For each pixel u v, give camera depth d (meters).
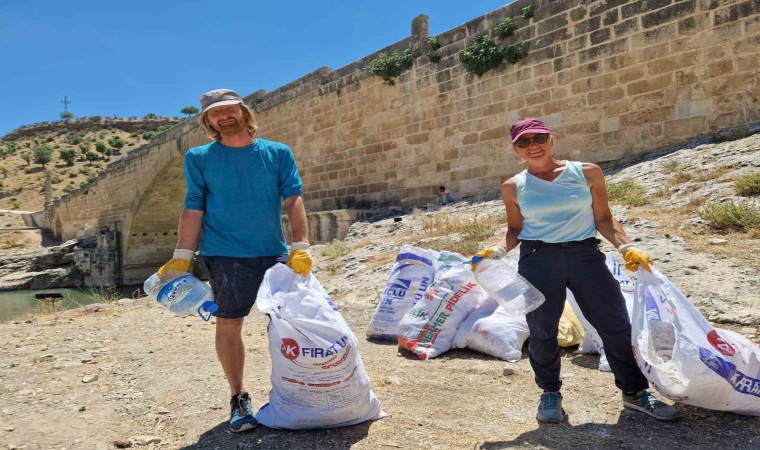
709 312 4.20
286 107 21.16
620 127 11.79
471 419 2.88
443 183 15.46
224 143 2.88
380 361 4.18
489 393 3.29
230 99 2.83
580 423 2.74
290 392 2.69
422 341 4.32
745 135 9.67
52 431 2.91
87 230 40.34
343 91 18.61
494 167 14.18
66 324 6.48
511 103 13.79
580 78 12.45
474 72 14.48
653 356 2.65
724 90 10.34
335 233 15.34
